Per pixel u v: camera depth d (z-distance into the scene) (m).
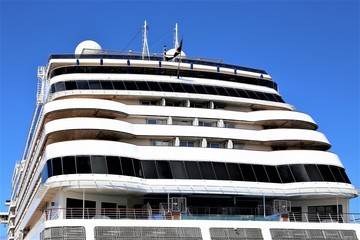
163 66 49.16
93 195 39.62
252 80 52.38
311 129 49.81
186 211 37.88
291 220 40.66
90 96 44.78
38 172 44.88
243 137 45.34
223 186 41.28
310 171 43.84
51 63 48.94
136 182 39.03
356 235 39.19
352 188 44.38
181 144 44.66
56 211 38.03
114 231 34.28
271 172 43.62
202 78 49.91
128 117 44.38
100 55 50.41
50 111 42.19
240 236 36.72
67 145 38.91
